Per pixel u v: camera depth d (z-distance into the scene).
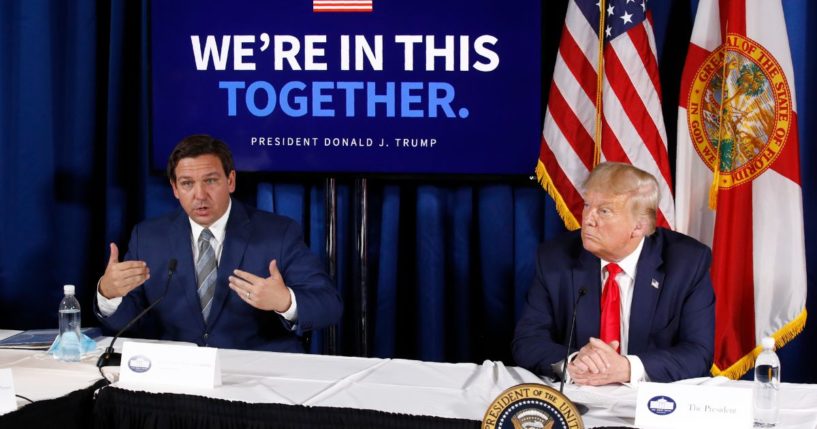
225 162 2.82
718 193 3.23
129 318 2.74
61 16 3.87
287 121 3.68
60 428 1.91
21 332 2.62
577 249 2.60
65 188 3.93
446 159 3.62
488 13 3.54
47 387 2.05
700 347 2.35
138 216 3.98
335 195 3.75
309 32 3.63
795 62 3.41
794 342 3.54
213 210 2.77
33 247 3.96
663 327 2.46
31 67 3.87
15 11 3.87
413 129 3.63
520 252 3.74
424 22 3.57
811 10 3.40
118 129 3.88
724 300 3.24
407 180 3.75
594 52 3.38
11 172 3.94
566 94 3.39
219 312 2.79
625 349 2.49
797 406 1.96
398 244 3.83
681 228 3.33
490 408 1.74
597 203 2.39
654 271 2.48
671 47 3.57
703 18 3.32
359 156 3.66
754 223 3.21
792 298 3.19
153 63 3.71
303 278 2.80
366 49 3.61
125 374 2.12
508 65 3.55
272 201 3.86
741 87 3.20
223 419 1.90
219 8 3.66
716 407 1.80
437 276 3.79
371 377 2.18
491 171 3.61
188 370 2.09
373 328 3.88
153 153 3.75
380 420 1.83
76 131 3.91
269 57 3.66
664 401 1.82
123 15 3.84
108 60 3.93
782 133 3.19
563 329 2.55
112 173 3.90
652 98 3.32
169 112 3.72
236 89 3.69
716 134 3.31
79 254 3.96
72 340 2.31
